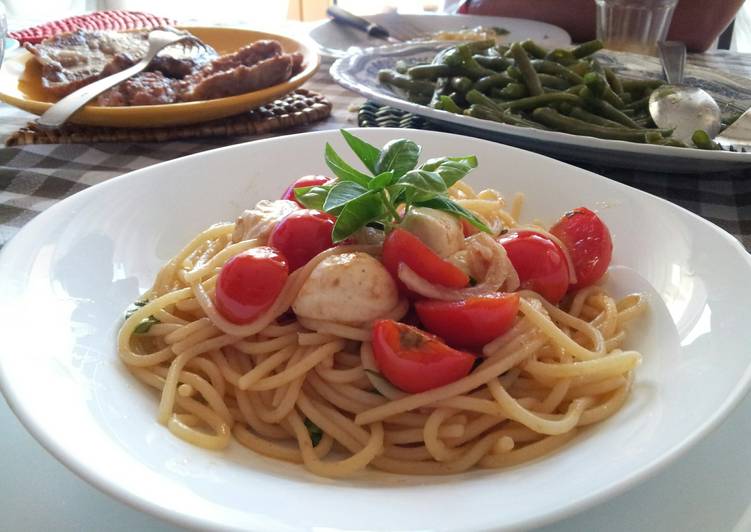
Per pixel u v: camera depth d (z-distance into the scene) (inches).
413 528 5.0
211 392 8.2
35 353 6.8
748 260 8.0
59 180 13.4
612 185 10.5
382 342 7.6
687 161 13.2
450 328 7.8
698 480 6.4
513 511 5.1
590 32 27.4
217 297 8.4
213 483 5.7
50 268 8.1
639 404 7.2
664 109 16.3
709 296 8.1
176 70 18.0
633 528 5.9
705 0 25.3
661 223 9.5
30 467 6.4
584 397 7.9
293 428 8.0
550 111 16.5
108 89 15.8
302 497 5.7
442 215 8.4
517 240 9.0
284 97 18.2
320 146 11.9
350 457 7.7
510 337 8.2
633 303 9.1
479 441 7.8
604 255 9.5
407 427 8.0
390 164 8.2
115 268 9.0
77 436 5.8
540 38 23.9
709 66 22.3
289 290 8.4
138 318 8.5
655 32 22.7
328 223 8.6
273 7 43.7
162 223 10.0
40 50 17.6
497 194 11.0
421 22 25.8
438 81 18.3
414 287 7.9
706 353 7.3
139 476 5.5
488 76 18.0
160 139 15.7
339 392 8.3
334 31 24.4
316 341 8.4
